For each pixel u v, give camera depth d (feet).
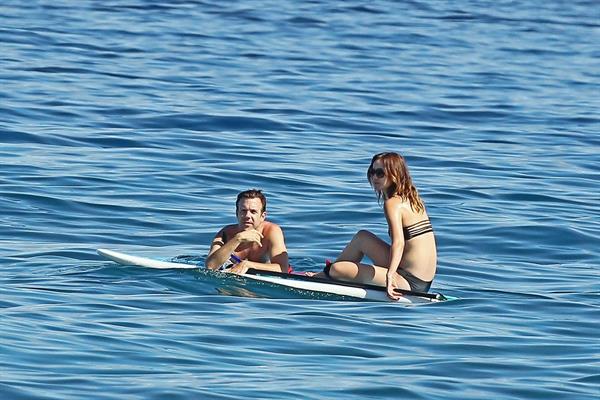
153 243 157.28
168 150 217.97
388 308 126.93
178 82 293.43
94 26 382.63
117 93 272.51
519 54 379.55
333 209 178.81
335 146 230.48
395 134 246.88
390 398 95.30
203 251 154.40
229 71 315.17
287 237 163.12
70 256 145.28
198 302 124.98
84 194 180.45
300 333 114.52
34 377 95.66
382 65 340.80
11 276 133.39
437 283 140.36
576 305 130.82
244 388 95.86
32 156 205.57
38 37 351.25
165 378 97.55
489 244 161.27
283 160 213.66
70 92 269.85
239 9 449.48
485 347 112.06
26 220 164.35
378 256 135.95
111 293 127.13
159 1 459.73
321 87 297.94
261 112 259.60
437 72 334.24
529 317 125.08
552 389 99.45
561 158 229.25
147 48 345.92
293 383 97.86
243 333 113.39
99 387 94.22
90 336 108.88
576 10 511.40
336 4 483.10
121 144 221.05
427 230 136.15
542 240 164.25
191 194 185.68
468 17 467.93
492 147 237.86
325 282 132.98
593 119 274.57
